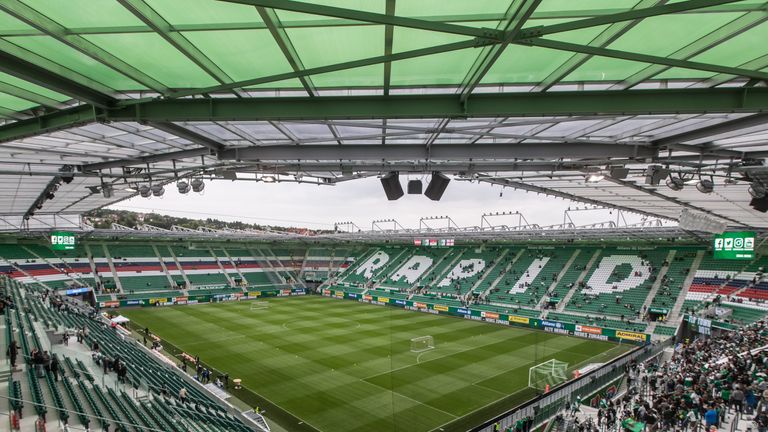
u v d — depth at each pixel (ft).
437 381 100.89
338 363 114.62
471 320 184.65
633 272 180.34
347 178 75.56
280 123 43.91
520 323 172.86
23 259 204.85
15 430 44.47
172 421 58.03
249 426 66.44
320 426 76.59
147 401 65.72
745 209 97.09
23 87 34.83
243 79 34.09
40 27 24.21
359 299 244.01
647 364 111.04
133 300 206.08
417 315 194.39
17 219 175.63
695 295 154.71
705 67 25.90
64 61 29.71
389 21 21.56
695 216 112.88
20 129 43.55
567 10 25.03
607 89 34.37
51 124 41.39
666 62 25.29
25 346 69.51
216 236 240.94
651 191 86.02
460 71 31.55
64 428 45.73
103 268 225.35
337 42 28.14
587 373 96.73
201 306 212.43
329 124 43.88
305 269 299.58
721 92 33.17
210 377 100.99
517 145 53.47
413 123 44.39
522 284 202.28
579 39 28.30
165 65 30.96
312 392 92.99
